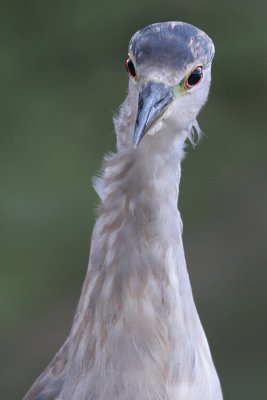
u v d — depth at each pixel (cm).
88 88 1370
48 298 1358
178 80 702
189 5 1391
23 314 1345
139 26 1392
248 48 1378
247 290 1502
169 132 706
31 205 1302
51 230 1307
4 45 1397
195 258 1503
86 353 704
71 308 1378
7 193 1300
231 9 1391
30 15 1406
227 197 1450
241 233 1499
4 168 1313
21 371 1430
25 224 1305
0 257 1302
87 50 1392
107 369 696
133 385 695
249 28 1383
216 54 1384
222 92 1400
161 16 1391
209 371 723
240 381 1462
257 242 1499
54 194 1300
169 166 710
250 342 1497
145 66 700
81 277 1334
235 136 1399
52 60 1392
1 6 1410
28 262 1312
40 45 1399
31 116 1350
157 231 702
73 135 1330
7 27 1406
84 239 1309
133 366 695
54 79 1380
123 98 1355
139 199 702
